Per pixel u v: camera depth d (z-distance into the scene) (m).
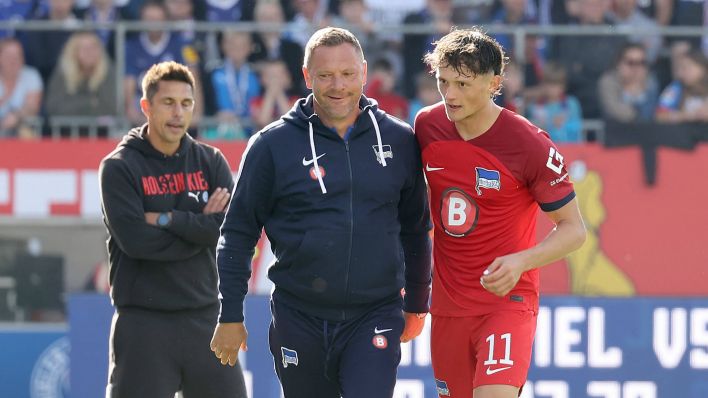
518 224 16.77
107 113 33.72
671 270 30.61
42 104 33.72
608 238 30.80
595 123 33.12
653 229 30.75
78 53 33.53
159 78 19.12
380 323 16.31
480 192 16.53
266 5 35.16
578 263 30.61
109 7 35.38
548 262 15.99
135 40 34.00
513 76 33.19
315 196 16.02
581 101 33.56
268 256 30.25
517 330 16.55
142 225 18.81
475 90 15.73
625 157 30.98
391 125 16.53
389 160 16.30
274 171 16.17
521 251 15.91
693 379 28.11
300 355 16.59
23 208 31.31
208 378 19.41
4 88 33.62
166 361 19.17
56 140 31.42
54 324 30.27
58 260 31.27
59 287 31.23
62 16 35.59
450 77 15.67
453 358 17.38
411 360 28.03
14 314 31.20
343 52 15.64
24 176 31.33
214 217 19.14
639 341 28.20
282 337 16.69
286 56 34.16
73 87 33.69
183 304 19.20
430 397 27.92
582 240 16.27
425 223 17.36
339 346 16.36
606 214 30.84
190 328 19.33
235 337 16.53
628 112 33.47
